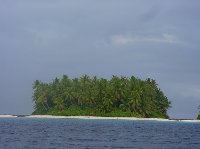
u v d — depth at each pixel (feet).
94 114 551.18
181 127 416.67
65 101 582.76
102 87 549.13
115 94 548.72
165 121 576.61
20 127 328.90
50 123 421.18
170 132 309.63
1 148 150.82
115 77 566.77
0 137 208.23
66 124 398.21
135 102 544.21
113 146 172.86
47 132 266.77
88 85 567.59
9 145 163.32
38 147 158.51
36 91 600.80
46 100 597.52
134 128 351.25
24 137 213.66
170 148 169.68
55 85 591.37
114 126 378.53
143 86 556.10
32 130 286.66
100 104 550.77
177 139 230.68
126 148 165.37
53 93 588.91
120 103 558.15
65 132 270.46
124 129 328.90
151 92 577.43
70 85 583.17
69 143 181.88
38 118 590.96
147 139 223.51
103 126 371.56
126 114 543.80
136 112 552.00
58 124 395.75
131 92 548.72
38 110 611.06
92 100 554.87
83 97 563.07
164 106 597.11
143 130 324.39
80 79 581.53
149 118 560.20
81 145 173.06
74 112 566.77
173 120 592.60
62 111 575.79
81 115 562.25
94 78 577.43
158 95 593.83
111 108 550.77
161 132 305.32
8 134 236.02
